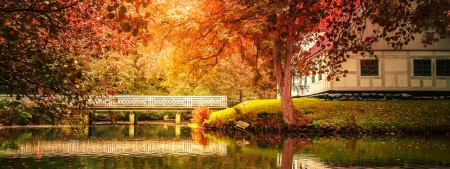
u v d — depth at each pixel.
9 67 11.06
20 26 10.34
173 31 28.45
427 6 14.16
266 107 35.19
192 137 27.30
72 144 22.30
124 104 43.56
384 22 14.18
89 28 11.77
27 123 40.91
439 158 16.72
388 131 29.89
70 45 11.90
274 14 25.02
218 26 25.95
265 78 38.19
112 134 29.80
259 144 22.55
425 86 36.81
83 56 12.60
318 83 40.38
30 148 20.25
